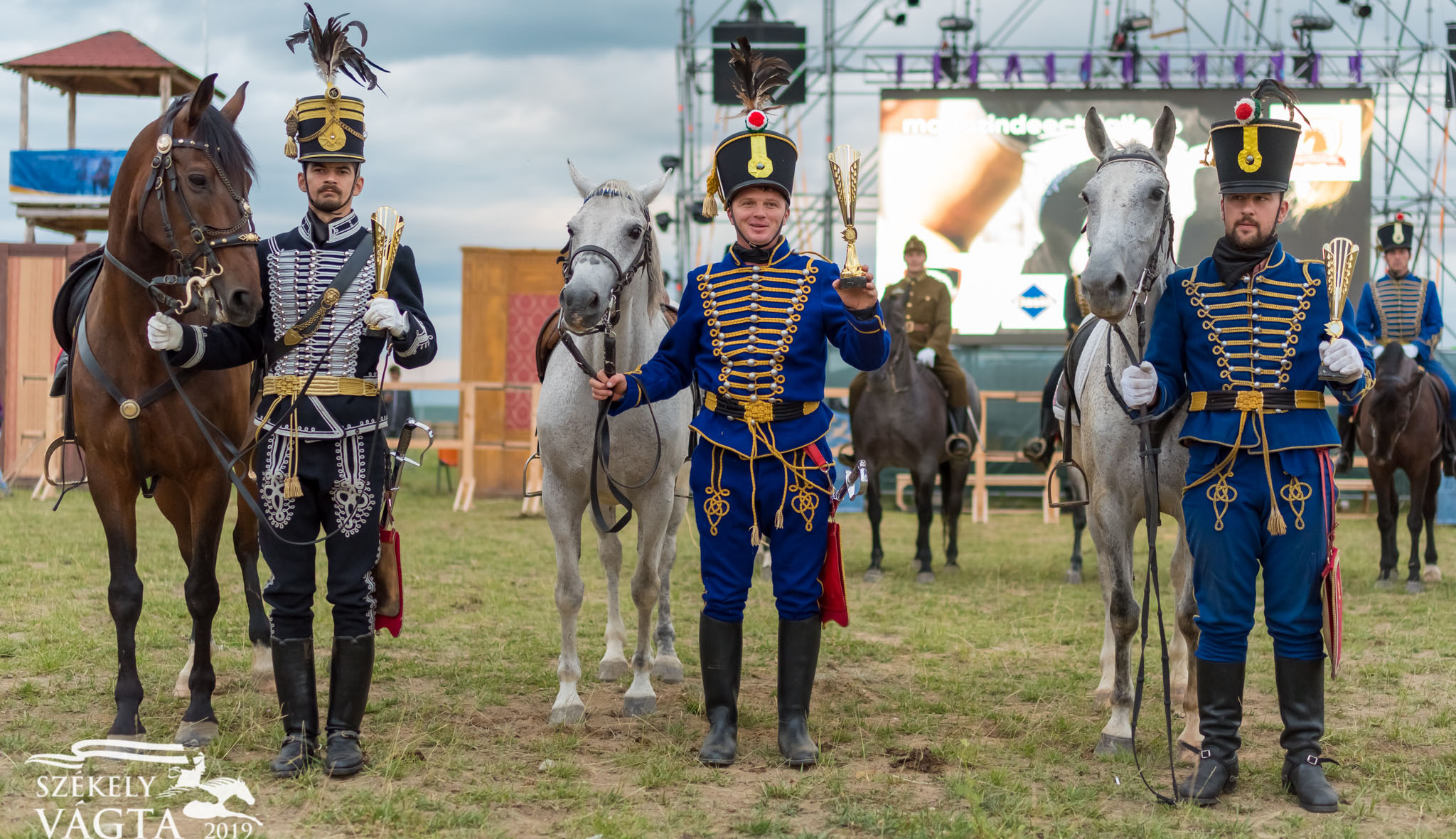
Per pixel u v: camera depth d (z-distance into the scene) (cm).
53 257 1428
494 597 732
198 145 373
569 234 425
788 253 400
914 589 811
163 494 481
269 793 352
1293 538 359
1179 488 400
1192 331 372
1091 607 731
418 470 2073
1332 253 356
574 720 445
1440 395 847
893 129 1537
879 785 372
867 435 853
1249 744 430
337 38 367
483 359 1434
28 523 1009
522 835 327
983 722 458
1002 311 1536
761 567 863
